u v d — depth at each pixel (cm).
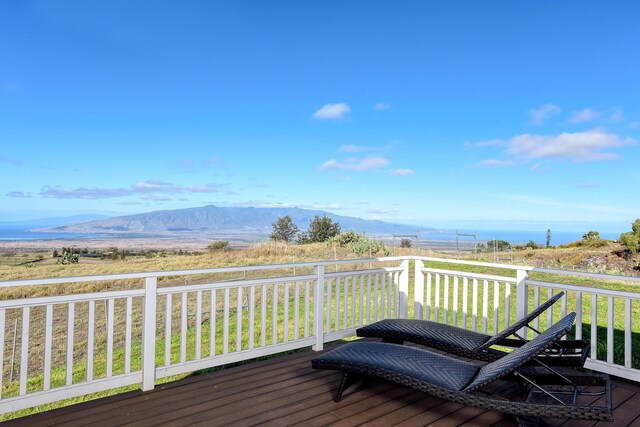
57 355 714
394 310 492
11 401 251
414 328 350
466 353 310
